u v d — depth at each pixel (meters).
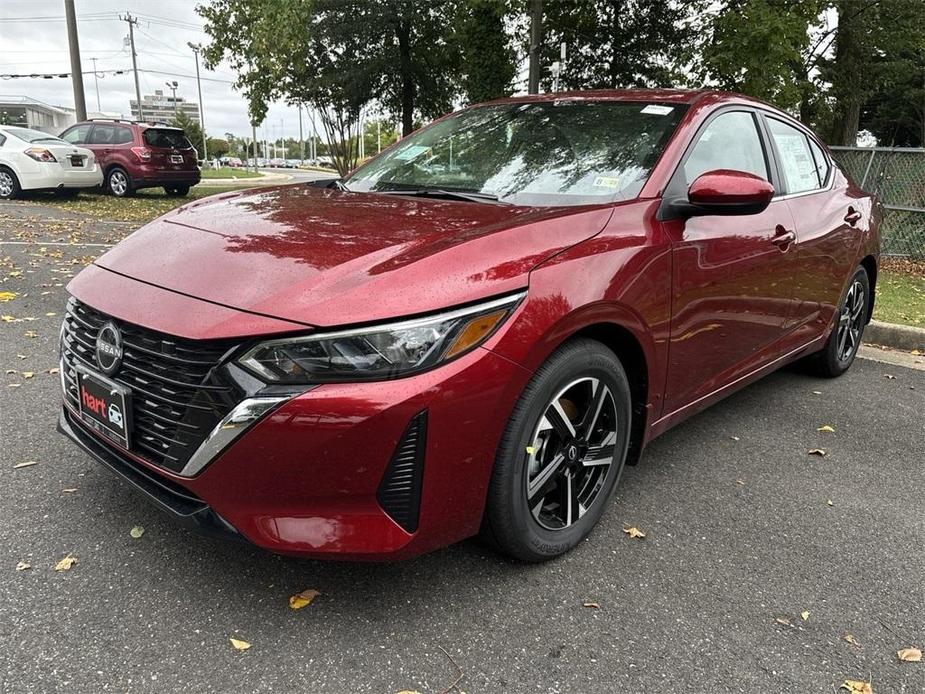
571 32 14.26
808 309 3.81
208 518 1.97
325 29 16.70
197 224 2.49
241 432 1.84
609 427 2.49
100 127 15.48
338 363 1.83
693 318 2.74
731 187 2.48
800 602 2.29
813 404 4.18
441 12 16.75
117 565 2.28
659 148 2.81
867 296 4.76
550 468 2.29
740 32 9.88
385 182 3.18
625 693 1.87
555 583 2.30
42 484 2.75
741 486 3.08
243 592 2.18
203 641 1.96
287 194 2.92
